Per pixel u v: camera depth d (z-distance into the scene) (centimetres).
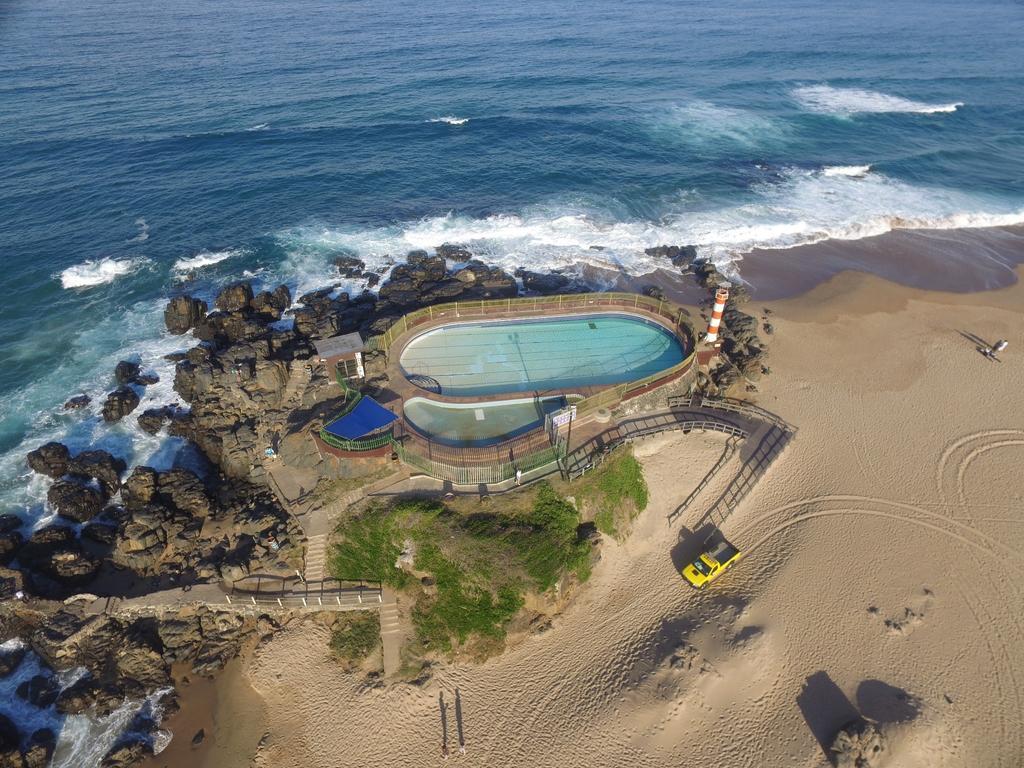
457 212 6569
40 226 6025
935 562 3177
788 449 3809
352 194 6825
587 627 2891
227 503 3534
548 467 3228
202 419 3984
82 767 2588
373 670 2753
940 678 2700
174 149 7506
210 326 4809
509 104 9212
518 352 3975
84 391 4359
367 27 13388
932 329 5134
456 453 3219
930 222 6781
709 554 3092
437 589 2877
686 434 3662
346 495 3169
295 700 2712
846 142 8662
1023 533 3338
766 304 5372
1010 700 2638
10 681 2881
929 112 9800
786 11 17062
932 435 3991
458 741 2556
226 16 14312
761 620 2881
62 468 3778
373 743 2567
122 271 5522
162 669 2877
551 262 5797
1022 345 4950
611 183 7256
